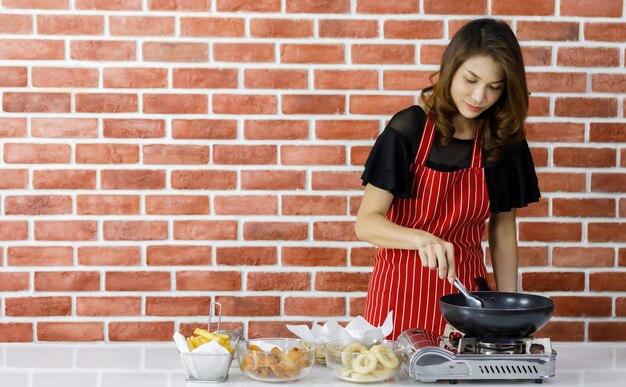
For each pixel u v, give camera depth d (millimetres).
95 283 2984
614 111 3006
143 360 1875
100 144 2963
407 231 2035
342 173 2982
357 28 2947
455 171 2252
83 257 2982
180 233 2984
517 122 2207
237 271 2998
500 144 2250
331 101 2967
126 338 2998
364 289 3002
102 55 2939
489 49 2035
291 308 3004
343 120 2971
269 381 1658
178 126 2963
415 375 1663
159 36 2941
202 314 3002
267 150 2975
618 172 3021
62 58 2939
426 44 2955
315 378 1699
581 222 3025
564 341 3043
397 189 2223
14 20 2924
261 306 3002
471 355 1663
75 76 2943
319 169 2980
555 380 1713
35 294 2984
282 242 2994
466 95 2100
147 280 2992
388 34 2953
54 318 2990
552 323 3043
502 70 2057
